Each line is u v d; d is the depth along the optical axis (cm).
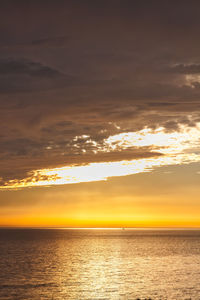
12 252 11444
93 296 4997
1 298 4853
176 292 5231
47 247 13712
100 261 8981
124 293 5184
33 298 4862
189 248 13238
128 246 14375
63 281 6097
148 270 7406
